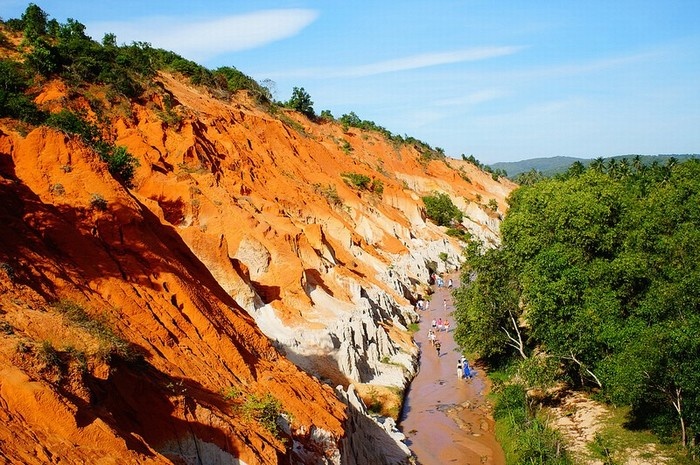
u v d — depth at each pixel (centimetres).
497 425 3678
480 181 16712
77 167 2462
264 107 10669
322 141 12019
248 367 2422
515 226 4662
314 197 7438
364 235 7956
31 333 1592
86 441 1390
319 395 2698
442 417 3844
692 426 2775
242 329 2675
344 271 5503
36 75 5325
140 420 1702
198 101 7819
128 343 1906
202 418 1875
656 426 3014
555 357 3684
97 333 1752
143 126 5722
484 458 3300
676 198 4462
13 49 5716
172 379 1967
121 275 2236
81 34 6875
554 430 3312
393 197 10506
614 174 8962
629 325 3241
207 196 4850
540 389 3881
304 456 2208
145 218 2695
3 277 1719
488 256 4438
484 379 4509
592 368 3625
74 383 1503
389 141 14538
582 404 3562
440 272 8794
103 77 5912
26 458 1249
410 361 4725
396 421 3738
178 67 9494
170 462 1580
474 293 4362
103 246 2308
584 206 4091
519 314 4706
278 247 4559
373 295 5619
